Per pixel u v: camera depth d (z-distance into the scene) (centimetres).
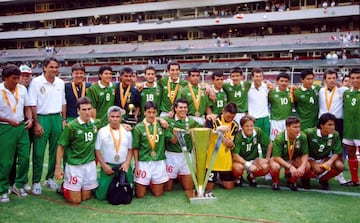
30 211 431
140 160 497
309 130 539
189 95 641
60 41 4544
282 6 3331
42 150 515
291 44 3216
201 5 3672
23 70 527
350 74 604
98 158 481
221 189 540
